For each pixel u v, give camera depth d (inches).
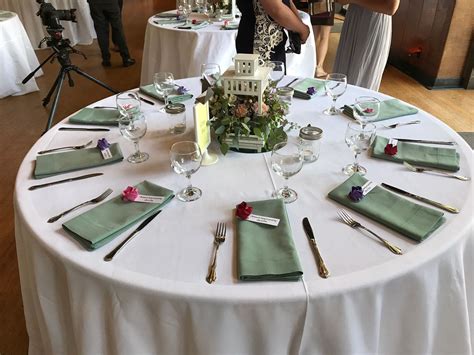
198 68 116.6
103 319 36.4
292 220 39.7
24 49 157.2
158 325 34.5
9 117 139.7
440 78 160.2
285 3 80.7
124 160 50.3
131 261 35.1
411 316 36.7
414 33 171.5
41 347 52.0
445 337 40.6
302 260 35.0
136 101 59.6
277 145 44.8
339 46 104.3
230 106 49.8
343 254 35.5
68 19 124.0
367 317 34.4
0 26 146.3
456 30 150.3
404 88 163.0
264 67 51.4
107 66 194.9
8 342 62.7
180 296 32.1
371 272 33.6
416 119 59.9
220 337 33.6
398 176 46.2
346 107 62.0
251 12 81.8
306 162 49.2
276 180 46.0
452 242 36.4
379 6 85.7
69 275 35.8
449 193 42.9
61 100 154.3
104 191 44.4
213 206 41.8
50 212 41.2
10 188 100.4
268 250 35.4
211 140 54.9
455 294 38.3
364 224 39.1
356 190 41.4
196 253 36.0
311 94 67.8
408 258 34.8
